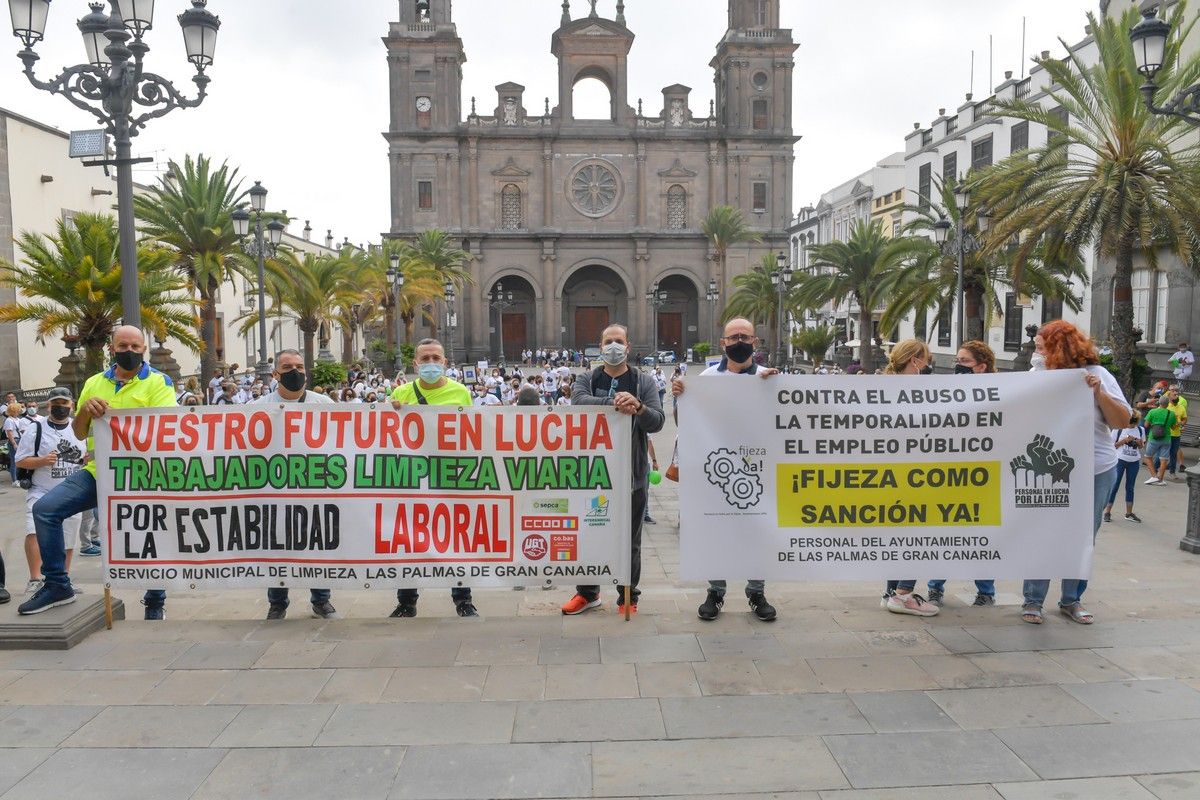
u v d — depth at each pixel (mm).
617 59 63719
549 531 5738
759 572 5617
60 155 29688
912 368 6027
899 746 4051
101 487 5738
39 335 21625
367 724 4320
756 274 49969
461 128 62281
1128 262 17062
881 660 5082
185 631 5742
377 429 5691
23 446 7883
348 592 7680
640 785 3748
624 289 68750
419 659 5164
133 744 4137
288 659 5176
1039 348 5879
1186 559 9148
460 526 5734
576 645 5387
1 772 3887
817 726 4258
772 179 63875
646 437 6285
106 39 10836
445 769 3889
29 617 5520
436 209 62156
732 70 63625
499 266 63375
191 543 5773
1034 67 30953
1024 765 3865
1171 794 3615
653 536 12227
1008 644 5336
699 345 60969
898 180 51062
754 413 5535
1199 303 21797
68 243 20156
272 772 3877
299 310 34031
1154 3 23406
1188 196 15633
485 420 5676
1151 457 14820
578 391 6148
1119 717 4309
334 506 5738
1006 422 5543
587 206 64188
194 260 26078
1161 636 5457
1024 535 5582
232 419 5715
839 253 33406
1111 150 16797
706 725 4277
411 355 45406
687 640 5461
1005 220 17578
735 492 5578
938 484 5566
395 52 61656
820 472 5566
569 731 4230
